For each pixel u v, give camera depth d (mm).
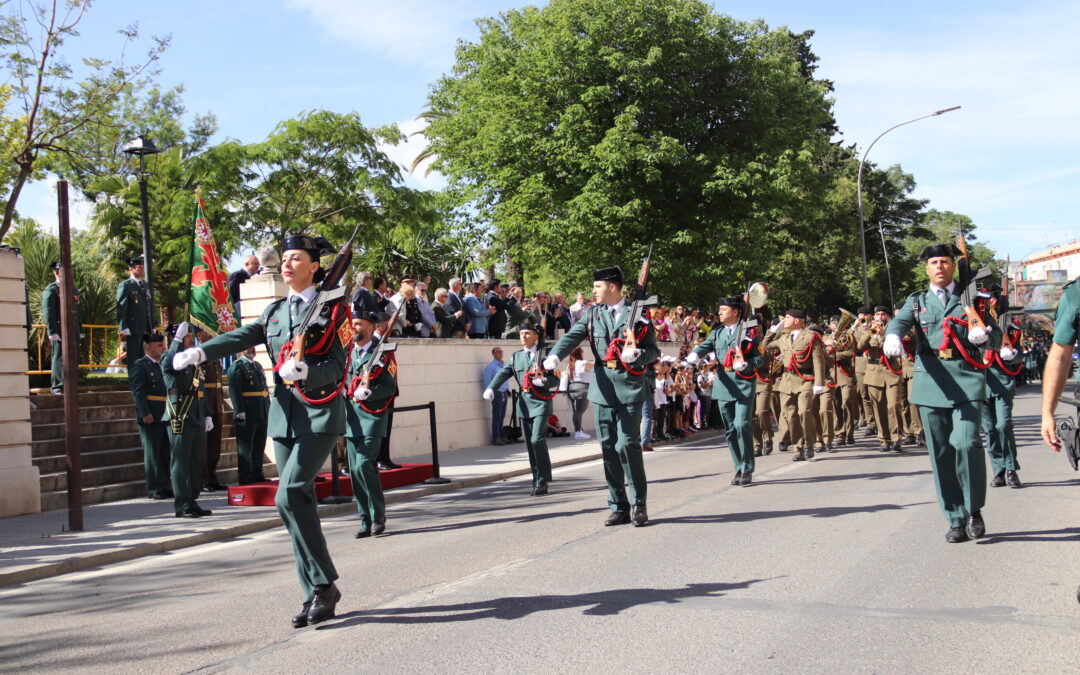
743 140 30953
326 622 5418
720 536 7418
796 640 4629
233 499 10664
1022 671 4102
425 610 5543
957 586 5562
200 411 9898
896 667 4203
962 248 6875
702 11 30297
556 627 5020
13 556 7906
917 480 10281
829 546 6824
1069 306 4484
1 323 10094
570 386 18547
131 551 8141
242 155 23672
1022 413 19969
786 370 13281
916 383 6918
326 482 10891
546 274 35531
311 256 5531
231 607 5988
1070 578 5660
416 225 25438
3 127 18969
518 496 10930
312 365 5297
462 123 32562
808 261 49188
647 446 16172
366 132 24188
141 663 4820
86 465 11664
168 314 31781
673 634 4797
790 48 52156
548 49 29281
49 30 18406
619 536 7672
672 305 31141
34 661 4980
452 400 17047
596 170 28984
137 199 31141
